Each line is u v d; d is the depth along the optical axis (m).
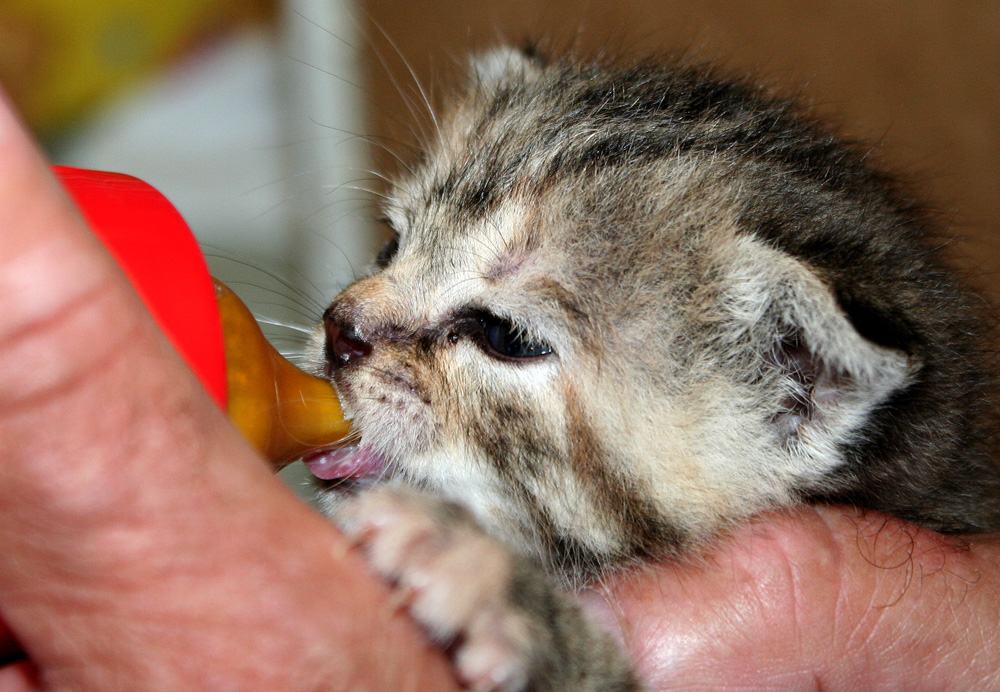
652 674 0.25
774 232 0.25
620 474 0.25
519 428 0.25
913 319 0.25
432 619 0.22
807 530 0.25
